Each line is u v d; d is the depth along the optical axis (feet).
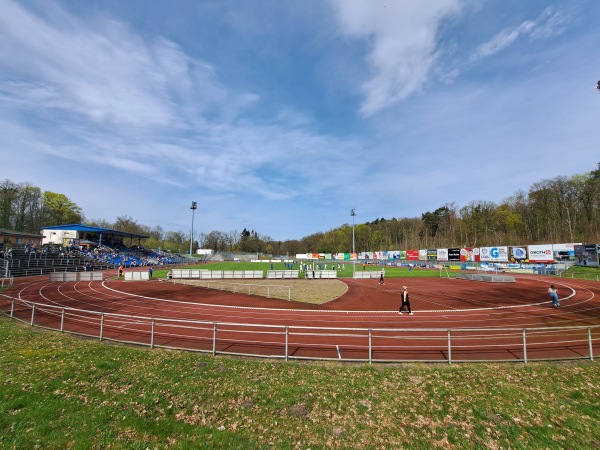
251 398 28.40
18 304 74.13
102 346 41.52
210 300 83.76
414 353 41.22
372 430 24.48
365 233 490.49
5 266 133.90
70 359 35.76
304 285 124.88
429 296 95.14
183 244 497.46
